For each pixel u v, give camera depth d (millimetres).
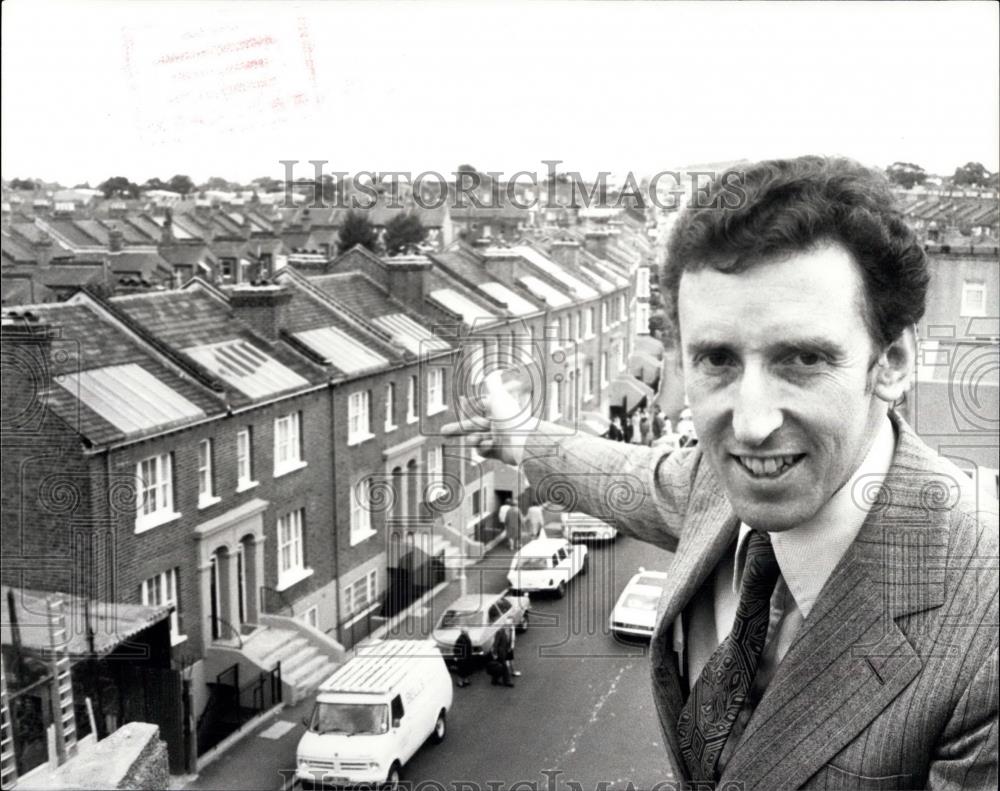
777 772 1904
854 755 1825
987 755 1738
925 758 1815
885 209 1660
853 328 1640
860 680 1830
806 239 1582
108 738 4434
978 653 1753
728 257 1608
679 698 2289
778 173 1658
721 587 2277
